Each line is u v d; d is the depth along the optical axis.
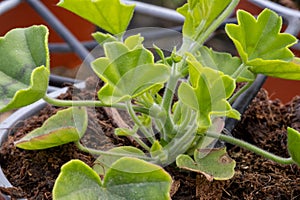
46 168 0.30
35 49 0.26
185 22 0.27
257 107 0.35
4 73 0.26
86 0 0.26
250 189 0.29
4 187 0.27
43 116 0.33
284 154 0.32
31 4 0.48
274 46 0.29
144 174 0.24
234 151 0.32
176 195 0.28
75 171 0.24
